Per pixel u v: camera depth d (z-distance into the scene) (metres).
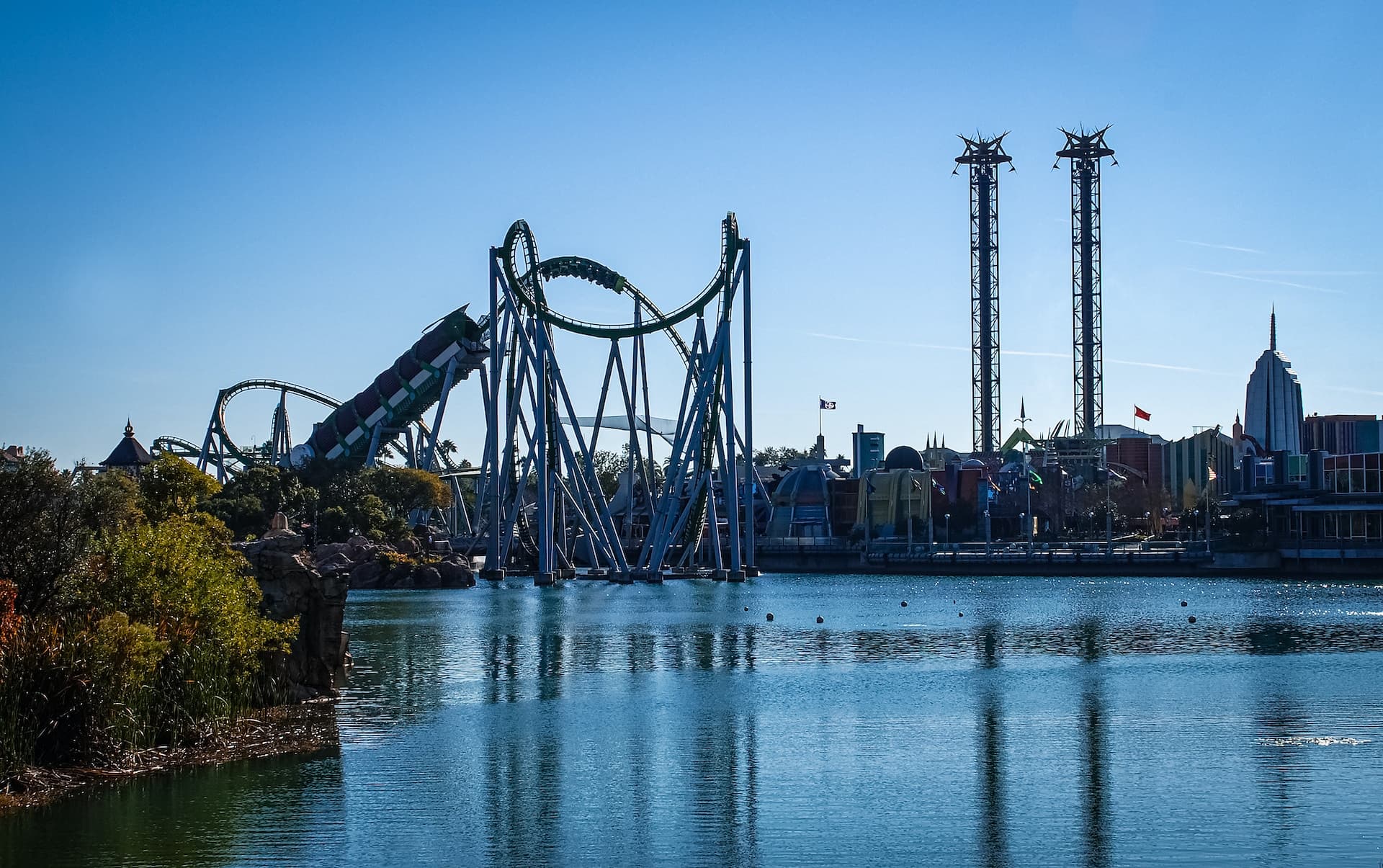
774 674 82.94
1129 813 45.62
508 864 40.47
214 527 71.56
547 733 60.75
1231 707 67.31
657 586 198.00
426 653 95.81
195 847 41.69
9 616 49.62
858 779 51.25
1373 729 60.22
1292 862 40.06
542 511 197.75
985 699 71.31
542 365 196.75
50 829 43.25
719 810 46.53
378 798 47.72
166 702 54.75
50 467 57.22
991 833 43.38
